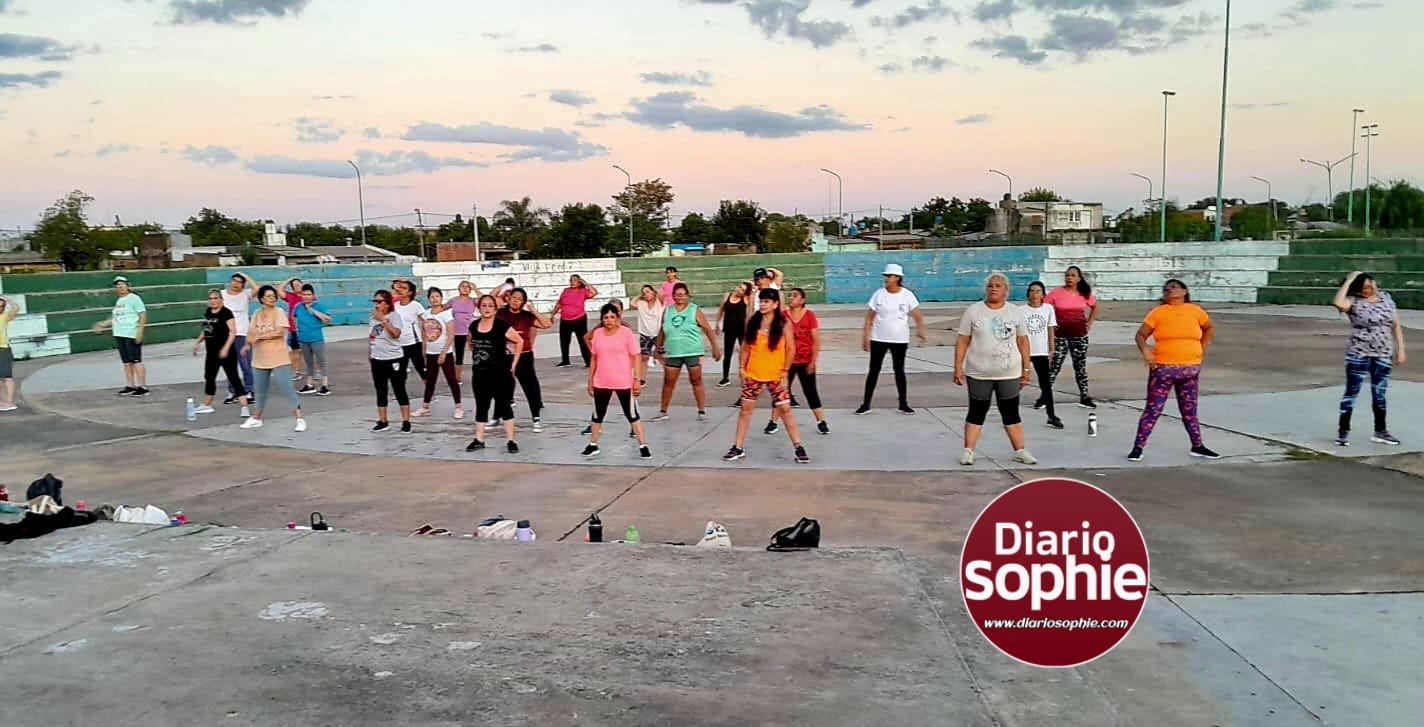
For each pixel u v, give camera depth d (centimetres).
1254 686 408
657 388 1429
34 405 1316
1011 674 394
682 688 353
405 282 1169
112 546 542
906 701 344
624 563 506
